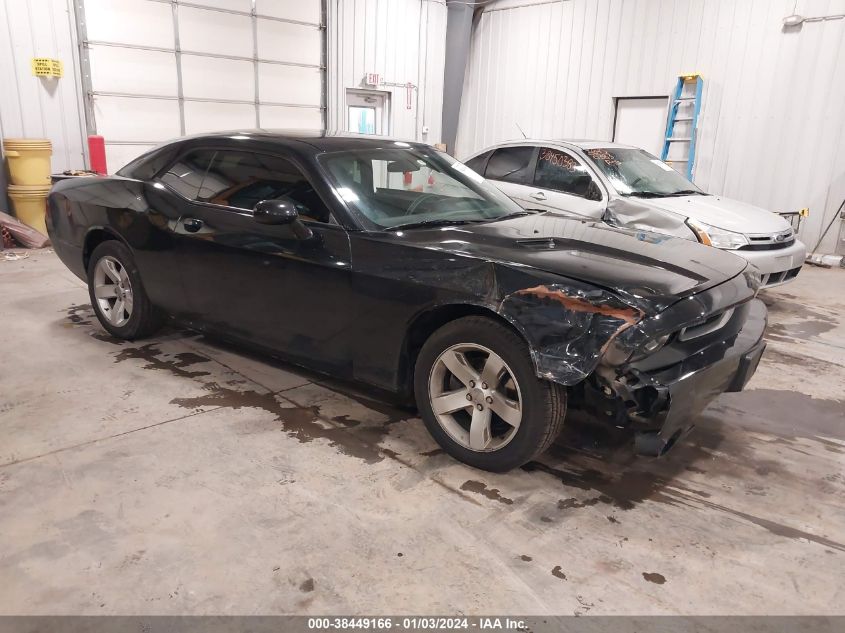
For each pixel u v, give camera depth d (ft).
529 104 38.40
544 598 6.43
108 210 12.84
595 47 34.63
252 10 33.53
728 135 30.37
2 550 6.95
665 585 6.70
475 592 6.48
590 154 20.11
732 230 17.84
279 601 6.28
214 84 33.06
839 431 10.75
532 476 8.84
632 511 8.09
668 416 7.42
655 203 18.75
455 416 9.29
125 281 13.33
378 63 39.04
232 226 10.79
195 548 7.04
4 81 26.03
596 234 9.93
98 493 8.08
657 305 7.42
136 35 29.81
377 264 9.04
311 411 10.64
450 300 8.36
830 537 7.69
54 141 27.96
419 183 11.07
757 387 12.72
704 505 8.31
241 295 10.92
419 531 7.47
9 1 25.71
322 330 9.95
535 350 7.58
